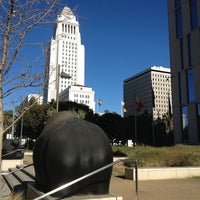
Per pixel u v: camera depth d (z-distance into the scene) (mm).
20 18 5449
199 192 9414
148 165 13938
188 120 32125
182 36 34156
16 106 7441
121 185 10891
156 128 64688
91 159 6379
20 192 8375
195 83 31547
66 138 6418
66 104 52312
